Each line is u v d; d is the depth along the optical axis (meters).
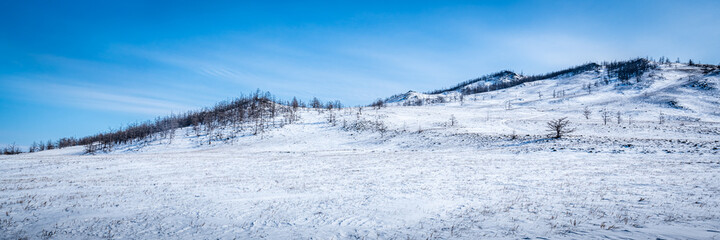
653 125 70.62
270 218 11.97
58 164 31.61
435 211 12.30
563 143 40.91
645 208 10.94
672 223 8.72
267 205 14.20
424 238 8.89
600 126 71.12
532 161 28.36
